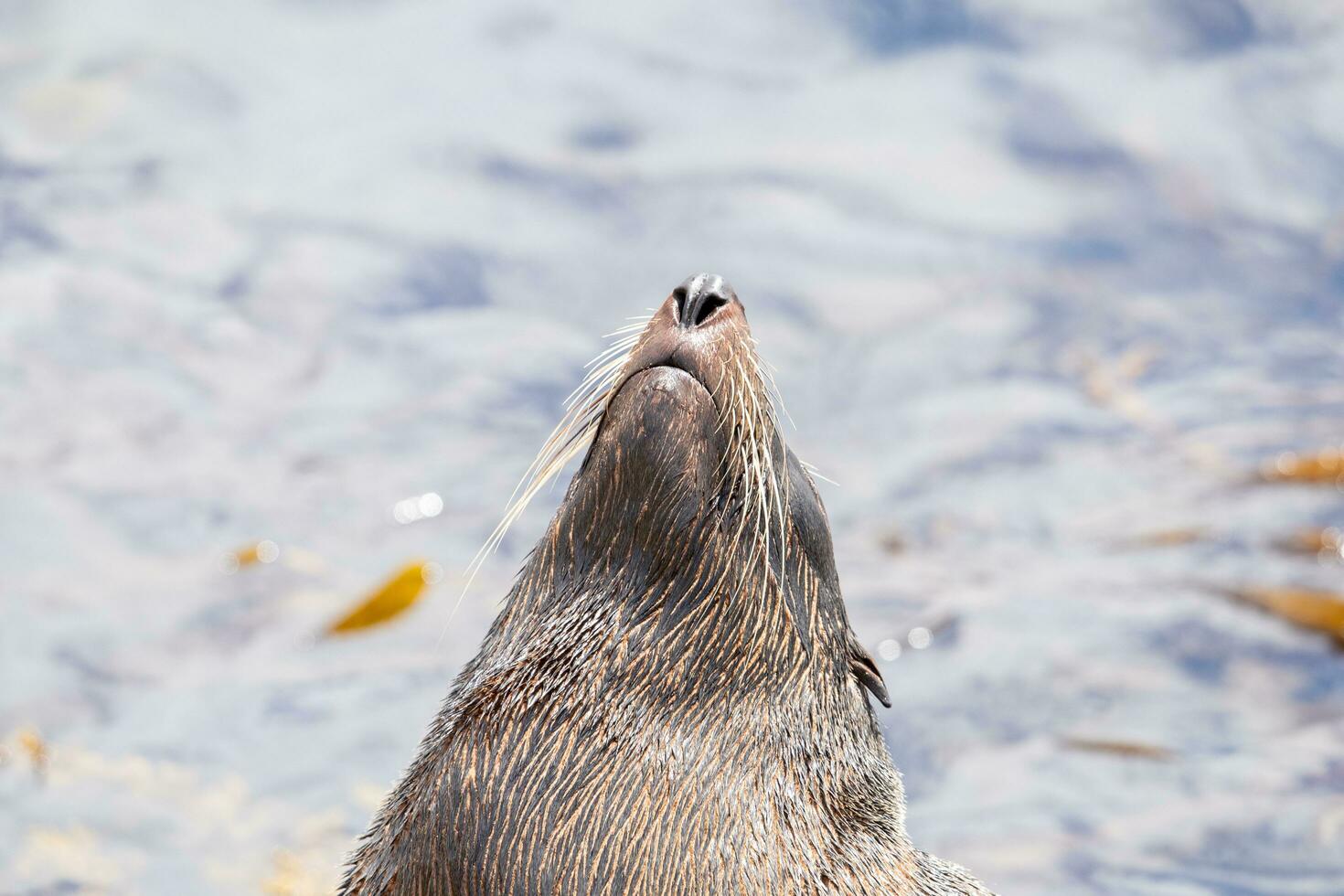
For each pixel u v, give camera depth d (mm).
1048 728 33500
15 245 52469
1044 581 39781
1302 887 28234
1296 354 52344
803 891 16516
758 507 17156
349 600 37719
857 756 18500
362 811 29281
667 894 16109
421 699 33500
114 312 49906
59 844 27375
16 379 45844
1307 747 32906
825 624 18625
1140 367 51281
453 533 41094
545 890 16125
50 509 40375
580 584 17531
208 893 26203
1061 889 28016
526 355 50000
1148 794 31297
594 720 16766
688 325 17625
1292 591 38188
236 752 31328
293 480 43188
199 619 36656
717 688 17094
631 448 17016
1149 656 36281
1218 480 44531
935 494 44219
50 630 35344
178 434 44844
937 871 19109
